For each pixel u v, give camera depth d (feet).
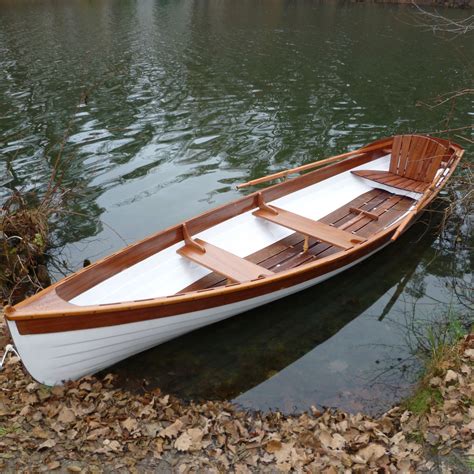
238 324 17.66
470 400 13.21
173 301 13.93
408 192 24.23
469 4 93.71
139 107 41.45
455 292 19.80
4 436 12.19
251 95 45.83
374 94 47.14
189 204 26.58
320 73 54.03
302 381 15.25
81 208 25.86
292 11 100.99
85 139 34.53
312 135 36.65
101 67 52.65
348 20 89.10
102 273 15.23
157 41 67.51
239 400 14.44
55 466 11.57
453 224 24.53
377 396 14.56
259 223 20.58
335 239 18.39
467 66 56.44
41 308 12.74
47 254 22.03
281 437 12.92
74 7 96.02
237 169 30.78
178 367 15.60
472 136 36.58
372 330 17.61
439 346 15.46
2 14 83.51
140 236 23.71
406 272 20.95
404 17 90.17
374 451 12.21
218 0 119.24
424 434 12.57
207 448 12.46
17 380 14.08
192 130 36.94
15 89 44.47
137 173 29.84
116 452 12.12
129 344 14.55
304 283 17.74
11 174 29.01
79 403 13.51
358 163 25.77
